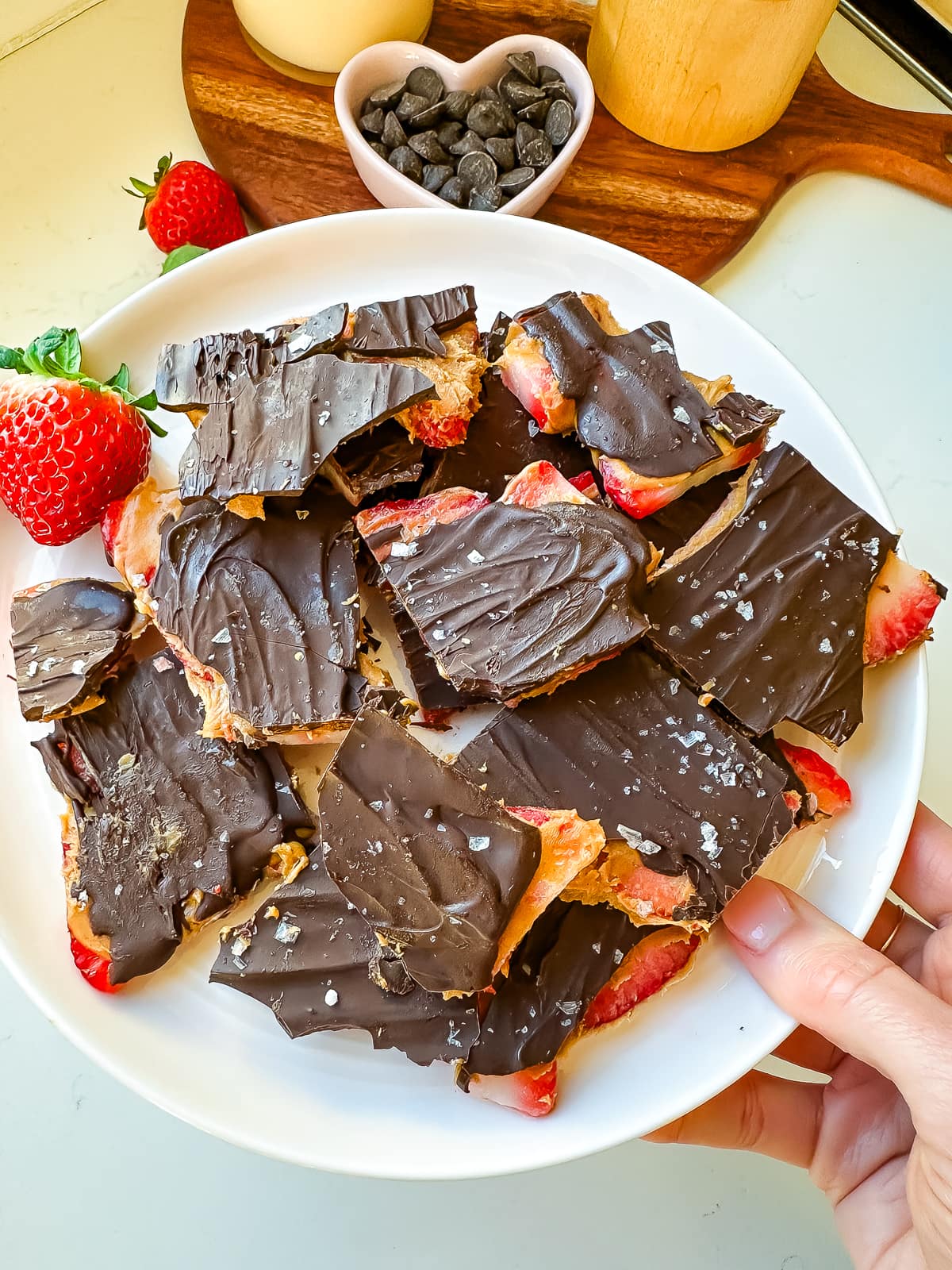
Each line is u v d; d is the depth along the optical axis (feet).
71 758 0.83
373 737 0.73
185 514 0.86
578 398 0.85
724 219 1.13
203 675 0.83
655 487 0.84
